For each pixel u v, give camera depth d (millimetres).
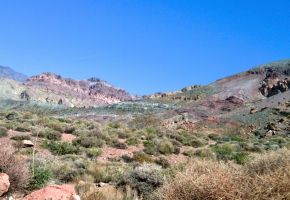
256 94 123438
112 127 44594
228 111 89312
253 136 61344
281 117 73625
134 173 13812
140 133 38500
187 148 33938
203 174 7844
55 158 22188
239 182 7352
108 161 24234
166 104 114938
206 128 71312
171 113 85750
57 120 44500
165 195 8156
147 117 79250
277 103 87938
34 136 28734
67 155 23562
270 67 138750
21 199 8812
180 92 140875
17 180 10633
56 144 25531
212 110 90688
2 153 10711
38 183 11844
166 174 13609
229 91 126250
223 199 7137
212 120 76375
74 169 16750
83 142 28500
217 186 7309
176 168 13945
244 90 125812
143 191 12742
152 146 30922
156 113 89875
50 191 8898
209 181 7492
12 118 42031
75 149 25578
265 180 7074
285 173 7176
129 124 72125
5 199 9852
